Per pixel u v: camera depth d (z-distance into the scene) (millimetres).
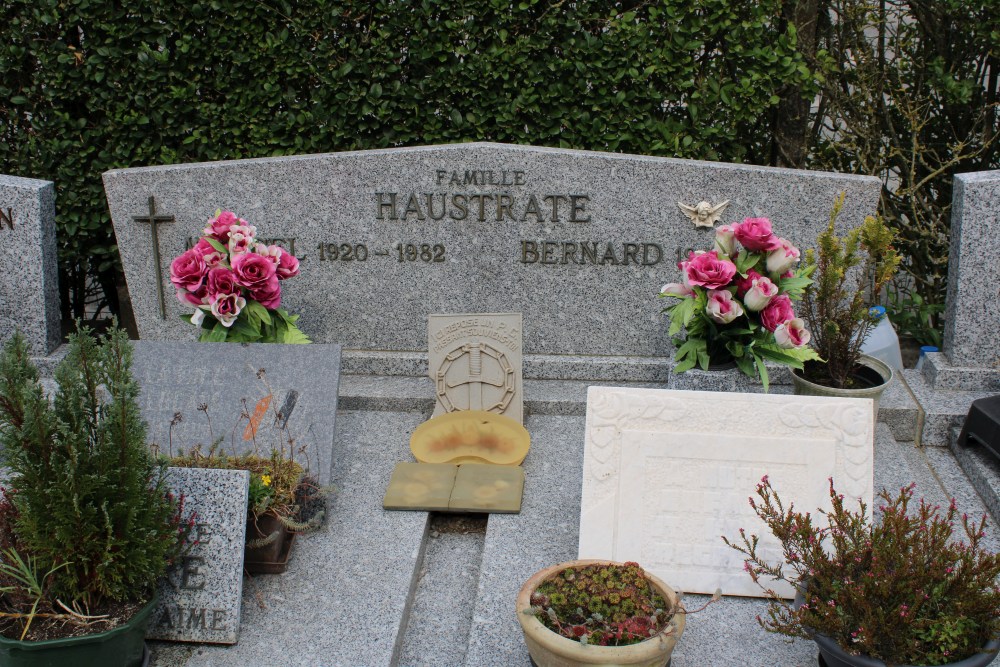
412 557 4125
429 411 5410
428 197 5488
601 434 3924
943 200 7016
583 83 5969
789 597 3811
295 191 5566
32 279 5602
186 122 6211
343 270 5703
